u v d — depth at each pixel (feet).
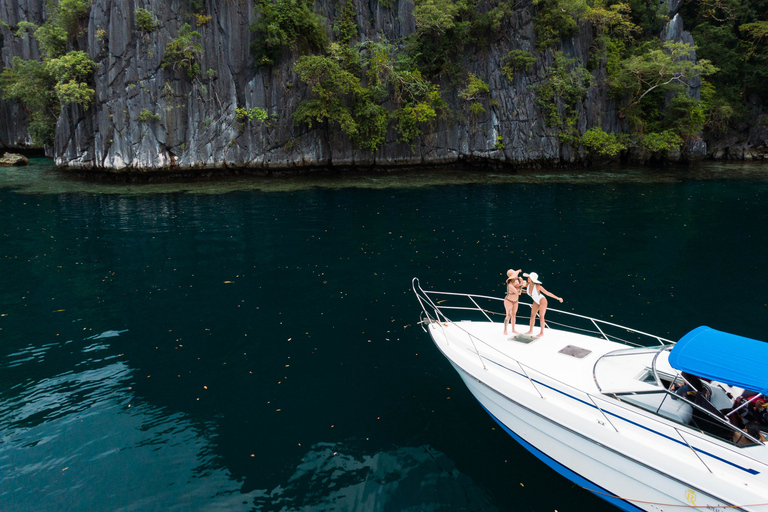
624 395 21.30
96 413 26.96
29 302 42.09
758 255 55.26
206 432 25.59
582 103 135.23
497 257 55.26
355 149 126.52
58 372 31.09
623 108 141.49
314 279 48.39
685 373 20.72
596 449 20.34
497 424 26.76
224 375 31.09
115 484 21.85
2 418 26.35
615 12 137.28
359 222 72.64
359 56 121.60
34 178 115.03
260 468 23.06
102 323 38.27
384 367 32.30
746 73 163.02
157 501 20.92
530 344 27.04
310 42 121.70
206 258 55.01
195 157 115.85
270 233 65.98
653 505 19.27
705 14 169.37
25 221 71.36
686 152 143.74
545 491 22.00
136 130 111.04
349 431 25.86
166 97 111.45
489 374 24.89
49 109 141.90
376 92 119.75
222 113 117.29
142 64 109.60
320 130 123.85
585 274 49.32
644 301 42.39
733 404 19.43
